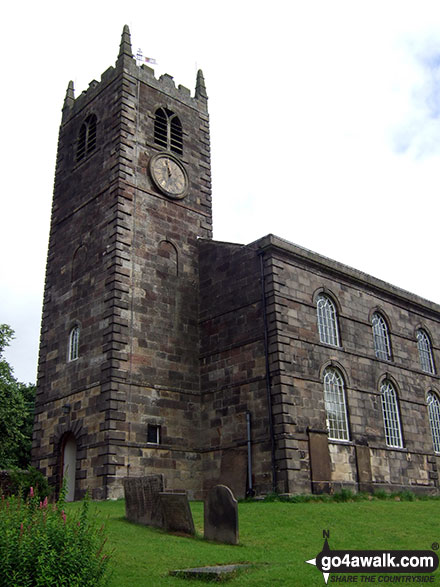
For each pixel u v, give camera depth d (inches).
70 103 1772.9
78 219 1534.2
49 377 1453.0
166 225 1494.8
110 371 1262.3
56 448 1353.3
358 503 1144.8
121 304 1327.5
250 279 1353.3
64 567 523.2
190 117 1695.4
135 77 1582.2
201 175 1651.1
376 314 1596.9
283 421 1191.6
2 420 1596.9
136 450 1245.7
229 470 1269.7
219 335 1393.9
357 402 1396.4
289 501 1120.8
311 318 1349.7
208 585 589.6
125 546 735.7
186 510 832.9
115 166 1459.2
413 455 1518.2
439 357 1781.5
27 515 572.7
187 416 1358.3
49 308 1536.7
